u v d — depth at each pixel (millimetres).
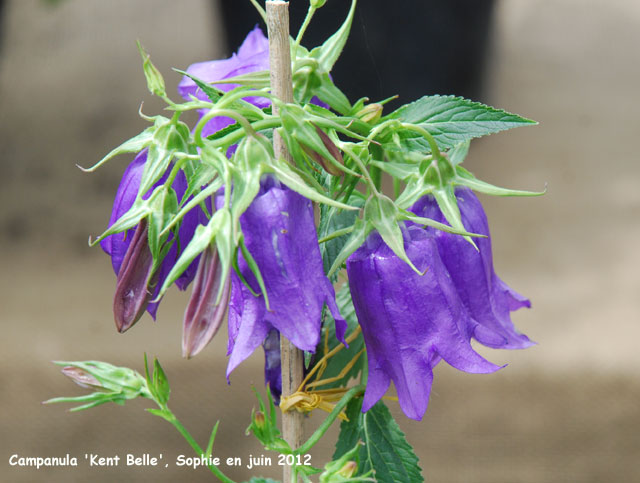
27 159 2916
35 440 1916
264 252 782
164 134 803
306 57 836
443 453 1897
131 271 802
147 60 806
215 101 824
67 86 3270
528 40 3572
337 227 864
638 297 2232
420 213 827
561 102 3131
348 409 878
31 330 2176
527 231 2516
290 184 781
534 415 1968
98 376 856
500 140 2941
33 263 2459
